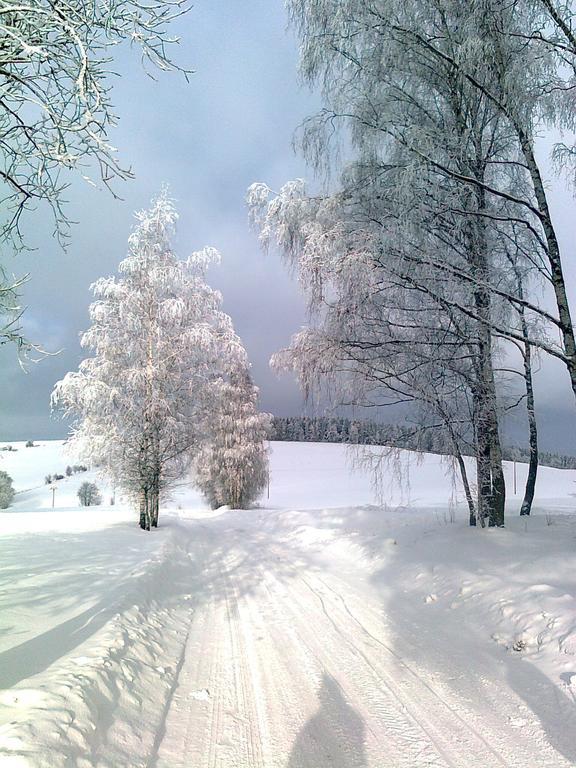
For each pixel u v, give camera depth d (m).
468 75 7.00
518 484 42.78
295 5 8.08
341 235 7.94
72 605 5.42
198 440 18.31
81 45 2.44
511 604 5.51
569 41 6.73
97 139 2.71
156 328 17.17
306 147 8.66
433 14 7.69
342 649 4.96
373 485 9.74
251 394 33.09
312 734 3.27
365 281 7.95
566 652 4.28
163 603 6.48
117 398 16.69
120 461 16.59
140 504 16.80
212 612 6.46
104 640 4.13
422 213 7.81
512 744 3.15
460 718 3.49
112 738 2.93
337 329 8.84
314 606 6.69
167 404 16.86
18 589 6.25
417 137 7.39
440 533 9.75
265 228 9.27
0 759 2.22
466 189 7.87
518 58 6.78
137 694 3.57
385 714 3.56
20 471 67.56
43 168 3.09
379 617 6.11
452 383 8.84
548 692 3.80
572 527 9.03
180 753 3.02
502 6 6.82
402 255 7.65
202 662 4.61
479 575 6.75
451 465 9.27
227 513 25.97
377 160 8.49
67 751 2.52
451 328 8.62
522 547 7.65
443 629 5.54
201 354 18.23
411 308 8.60
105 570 7.70
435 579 7.26
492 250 8.77
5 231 3.78
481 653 4.74
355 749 3.09
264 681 4.16
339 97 8.27
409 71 8.12
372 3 7.29
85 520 18.12
